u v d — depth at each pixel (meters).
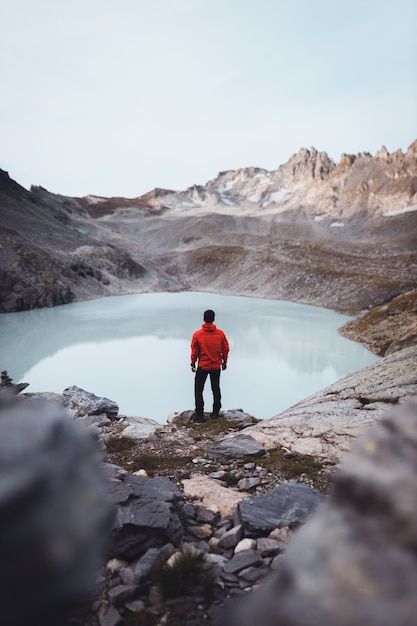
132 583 3.04
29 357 25.17
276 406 15.30
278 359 24.33
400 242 163.12
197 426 8.57
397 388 7.78
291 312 53.97
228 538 3.79
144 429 7.91
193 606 2.83
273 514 4.13
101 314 50.25
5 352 26.81
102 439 7.36
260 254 113.56
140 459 6.34
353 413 7.45
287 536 3.75
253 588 3.03
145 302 69.12
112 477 4.40
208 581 2.98
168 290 100.81
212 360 9.01
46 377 20.33
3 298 56.25
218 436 7.80
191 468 6.08
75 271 87.94
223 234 183.88
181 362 23.45
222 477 5.65
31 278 64.69
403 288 60.38
